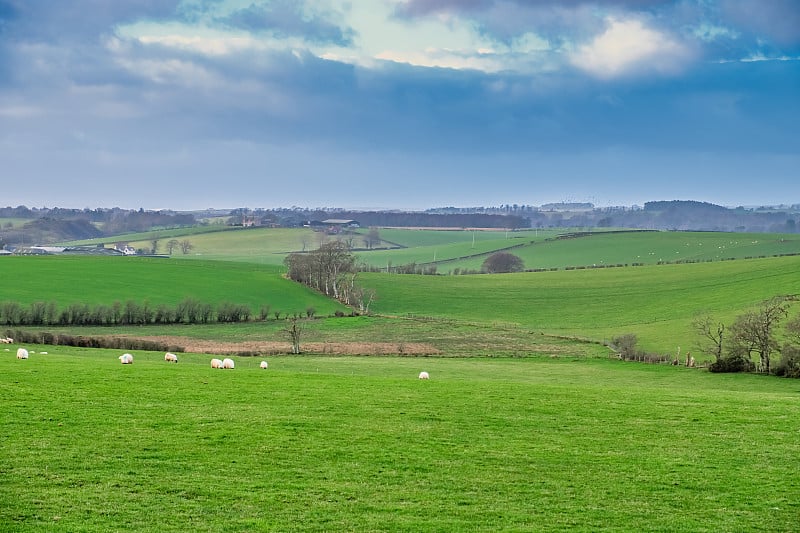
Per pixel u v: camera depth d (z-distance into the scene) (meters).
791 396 54.12
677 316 148.62
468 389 49.84
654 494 29.55
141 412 38.59
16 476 28.61
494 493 29.19
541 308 171.75
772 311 96.75
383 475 30.75
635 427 39.56
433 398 45.53
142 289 161.00
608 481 30.95
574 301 177.50
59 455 31.17
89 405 39.50
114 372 50.81
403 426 38.12
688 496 29.42
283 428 36.78
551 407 43.91
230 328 132.50
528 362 101.69
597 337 132.62
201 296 159.62
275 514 26.27
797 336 94.06
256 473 30.34
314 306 162.00
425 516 26.67
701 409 44.41
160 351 94.44
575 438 37.09
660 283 187.62
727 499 29.16
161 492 27.88
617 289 187.38
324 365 88.56
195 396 43.25
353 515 26.45
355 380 52.97
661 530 26.05
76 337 94.50
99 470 29.77
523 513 27.20
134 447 32.75
